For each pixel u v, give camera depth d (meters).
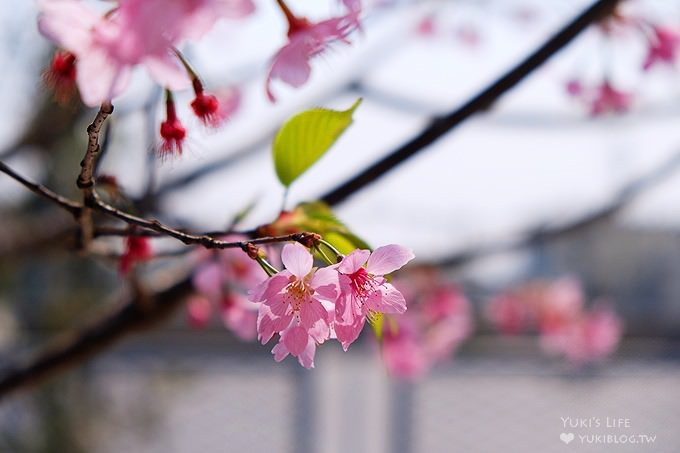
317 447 2.22
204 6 0.55
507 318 1.77
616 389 2.20
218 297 0.88
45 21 0.56
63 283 2.30
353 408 2.22
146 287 0.83
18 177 0.63
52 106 1.32
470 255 1.29
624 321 2.48
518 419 2.18
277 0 0.61
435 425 2.19
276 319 0.62
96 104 0.56
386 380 2.22
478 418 2.18
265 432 2.24
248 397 2.26
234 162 1.14
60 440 2.23
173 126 0.62
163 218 0.97
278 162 0.67
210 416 2.27
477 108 0.75
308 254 0.61
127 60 0.55
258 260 0.62
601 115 1.02
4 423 2.22
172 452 2.27
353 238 0.66
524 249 1.27
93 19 0.56
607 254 3.16
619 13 0.82
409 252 0.62
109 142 0.66
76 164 1.65
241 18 0.55
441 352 1.43
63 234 1.29
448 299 1.39
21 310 2.26
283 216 0.67
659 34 0.82
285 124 0.67
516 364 2.19
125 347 2.30
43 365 0.84
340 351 2.24
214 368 2.29
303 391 2.25
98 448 2.26
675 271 3.17
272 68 0.60
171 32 0.55
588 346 1.75
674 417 2.16
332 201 0.76
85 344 0.85
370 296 0.62
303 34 0.60
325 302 0.62
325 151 0.67
